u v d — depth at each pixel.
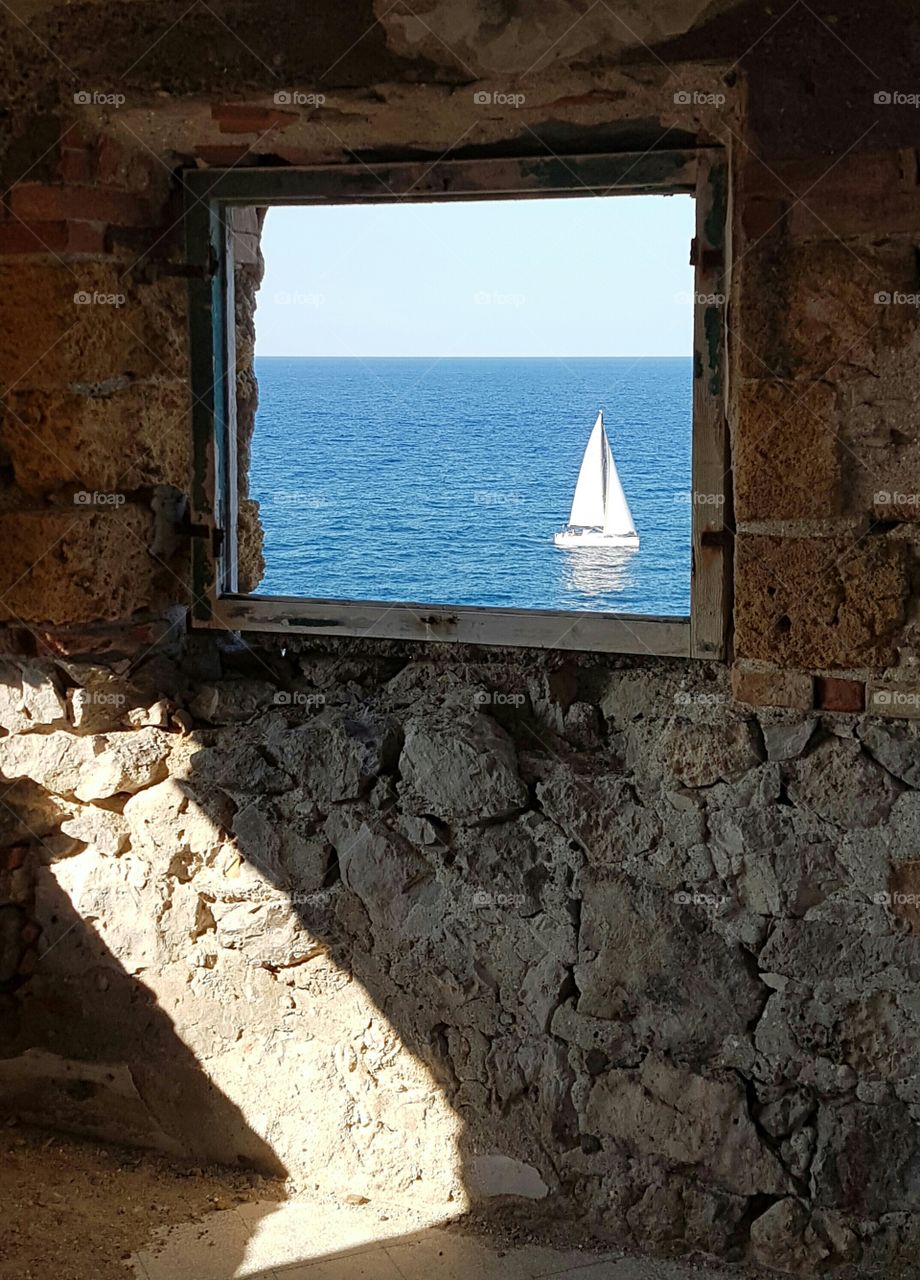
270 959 3.08
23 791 3.20
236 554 3.23
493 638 2.94
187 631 3.22
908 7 2.41
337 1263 2.83
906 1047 2.66
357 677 3.11
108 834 3.17
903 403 2.51
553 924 2.88
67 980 3.26
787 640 2.64
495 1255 2.87
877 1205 2.72
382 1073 3.05
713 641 2.78
